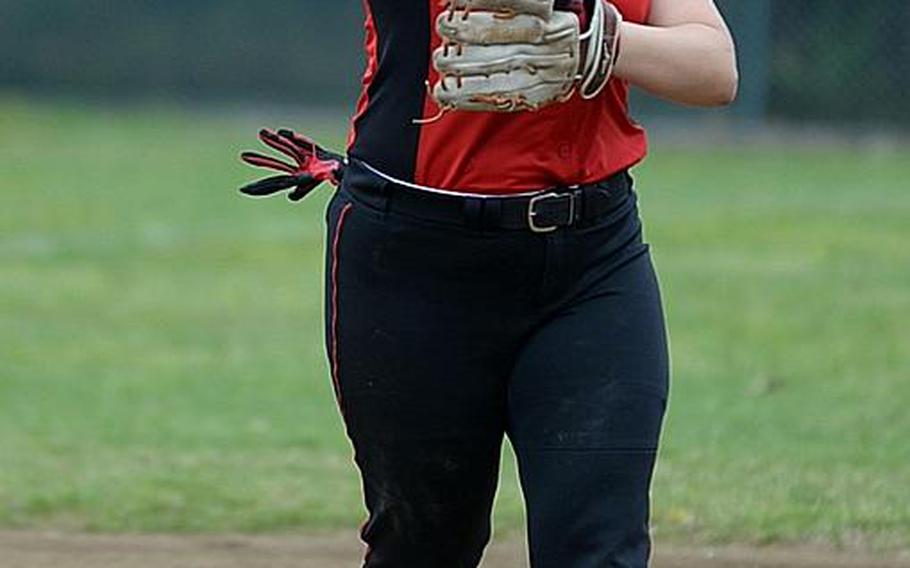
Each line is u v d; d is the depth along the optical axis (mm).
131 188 61062
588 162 12977
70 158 67562
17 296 43312
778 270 45125
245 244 51062
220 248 50406
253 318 40844
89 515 24375
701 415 30016
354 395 13586
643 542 12867
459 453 13508
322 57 77500
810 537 22812
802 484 25266
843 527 23141
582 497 12789
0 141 71500
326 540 23250
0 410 31438
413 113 12969
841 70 71438
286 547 22781
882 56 71250
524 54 12039
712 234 50719
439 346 13156
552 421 12961
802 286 42812
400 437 13469
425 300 13117
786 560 21828
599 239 13062
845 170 64688
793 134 71688
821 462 26703
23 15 80875
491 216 12828
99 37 80438
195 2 79062
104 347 37500
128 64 80375
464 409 13320
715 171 64125
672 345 36250
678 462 26594
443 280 13062
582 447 12836
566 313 13094
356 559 22172
